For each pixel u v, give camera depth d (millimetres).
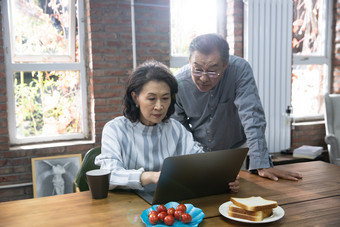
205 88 1759
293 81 4398
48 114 3482
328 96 3828
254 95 1859
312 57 4449
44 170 3256
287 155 3859
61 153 3318
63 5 3406
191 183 1317
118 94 3418
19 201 1349
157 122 1487
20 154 3178
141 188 1393
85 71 3508
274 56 3947
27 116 3404
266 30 3861
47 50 3438
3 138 3139
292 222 1146
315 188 1508
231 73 1933
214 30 3951
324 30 4488
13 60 3299
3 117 3137
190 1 3834
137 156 1557
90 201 1340
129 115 1536
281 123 4098
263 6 3801
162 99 1440
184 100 2086
